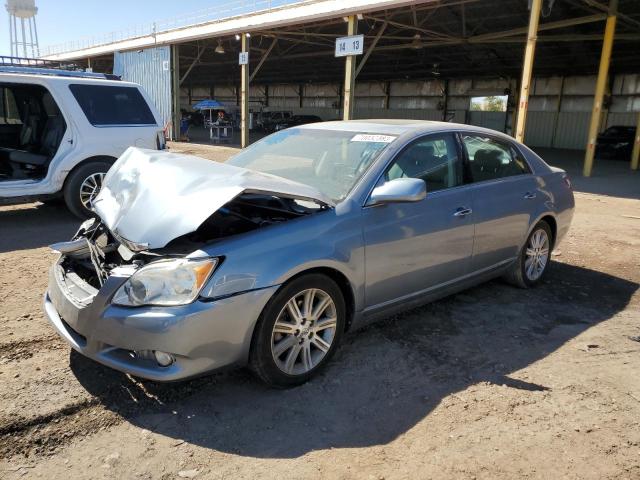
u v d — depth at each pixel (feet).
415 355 11.80
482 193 13.91
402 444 8.70
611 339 13.05
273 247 9.68
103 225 12.14
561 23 53.11
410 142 12.59
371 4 48.96
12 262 17.57
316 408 9.64
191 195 9.70
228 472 7.91
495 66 92.53
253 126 136.77
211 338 8.97
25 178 22.99
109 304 9.12
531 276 16.52
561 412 9.75
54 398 9.58
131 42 104.12
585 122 96.84
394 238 11.52
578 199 36.91
